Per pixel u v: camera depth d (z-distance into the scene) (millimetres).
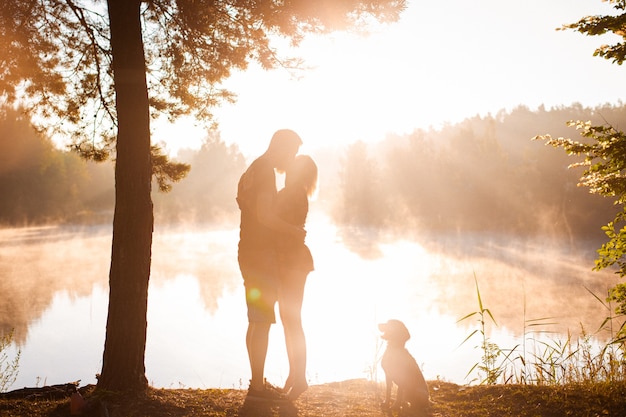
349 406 4750
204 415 4414
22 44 6945
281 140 4727
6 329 16188
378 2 5867
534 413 4504
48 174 76250
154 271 30656
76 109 7777
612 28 6109
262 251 4625
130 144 5246
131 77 5270
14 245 47219
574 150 6363
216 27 6855
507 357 6621
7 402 4770
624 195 6320
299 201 4781
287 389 5039
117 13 5266
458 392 5195
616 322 16422
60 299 21766
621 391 4891
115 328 5133
